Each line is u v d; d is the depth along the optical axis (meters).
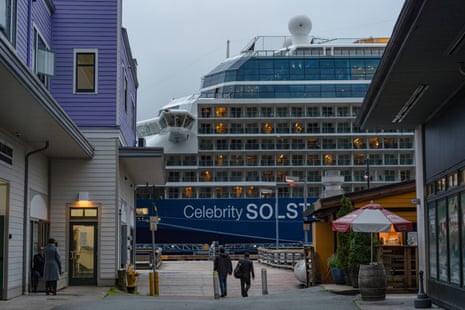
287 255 36.88
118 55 23.16
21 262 18.50
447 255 14.09
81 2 23.19
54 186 22.50
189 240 63.16
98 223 22.53
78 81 22.95
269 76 73.12
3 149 16.69
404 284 18.17
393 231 20.17
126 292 21.75
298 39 80.25
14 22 16.69
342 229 16.98
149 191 66.06
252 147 72.44
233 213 63.66
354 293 18.27
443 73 11.84
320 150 72.06
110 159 22.75
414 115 15.76
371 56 74.44
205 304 16.25
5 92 12.65
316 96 72.25
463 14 8.78
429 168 16.09
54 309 14.78
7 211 17.17
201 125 72.38
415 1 8.63
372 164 72.31
